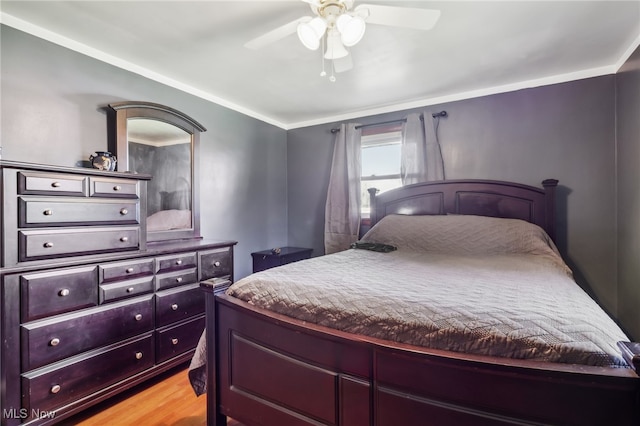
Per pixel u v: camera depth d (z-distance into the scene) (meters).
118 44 2.11
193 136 2.80
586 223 2.57
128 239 1.96
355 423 1.15
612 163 2.48
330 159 3.81
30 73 1.87
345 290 1.32
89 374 1.74
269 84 2.81
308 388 1.26
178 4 1.70
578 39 2.07
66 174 1.68
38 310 1.55
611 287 2.49
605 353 0.84
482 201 2.83
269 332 1.37
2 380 1.44
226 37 2.03
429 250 2.50
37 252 1.56
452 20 1.84
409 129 3.21
